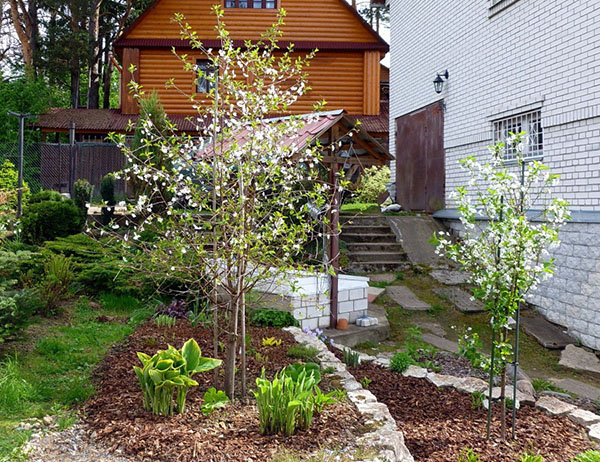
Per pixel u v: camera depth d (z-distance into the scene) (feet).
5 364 16.69
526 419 15.42
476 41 37.73
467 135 39.14
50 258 26.86
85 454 11.83
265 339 20.13
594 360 24.34
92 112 71.05
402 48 50.83
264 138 14.90
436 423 15.01
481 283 14.21
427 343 25.38
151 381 13.53
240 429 12.92
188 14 69.15
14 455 11.66
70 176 59.16
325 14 71.20
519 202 14.17
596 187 26.58
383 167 56.80
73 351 18.98
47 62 85.40
